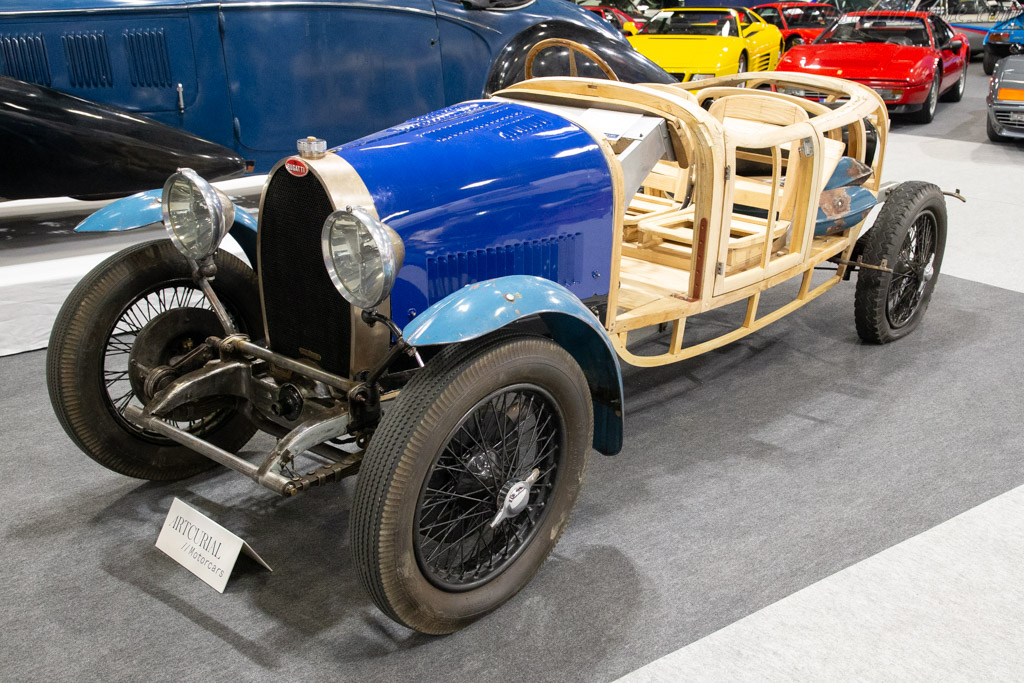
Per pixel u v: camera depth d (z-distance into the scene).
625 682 1.89
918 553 2.33
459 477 2.02
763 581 2.22
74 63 4.18
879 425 3.03
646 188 4.03
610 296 2.58
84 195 4.06
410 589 1.86
